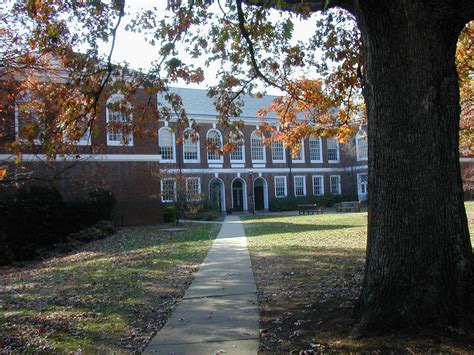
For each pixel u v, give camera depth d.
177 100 10.50
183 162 39.44
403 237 4.57
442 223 4.50
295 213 37.66
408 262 4.54
